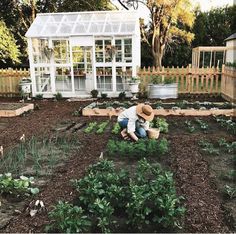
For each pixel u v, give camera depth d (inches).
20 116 424.5
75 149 276.4
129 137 280.5
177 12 865.5
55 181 204.4
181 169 219.0
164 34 937.5
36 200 177.8
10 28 893.8
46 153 266.4
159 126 330.3
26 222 156.8
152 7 901.2
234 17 1004.6
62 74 575.8
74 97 574.9
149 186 175.0
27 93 569.3
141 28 953.5
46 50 560.1
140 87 575.5
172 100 531.8
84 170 220.8
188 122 352.5
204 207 167.5
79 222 147.2
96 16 597.9
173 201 154.1
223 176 207.5
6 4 902.4
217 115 389.4
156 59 954.7
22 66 916.0
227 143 272.1
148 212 152.0
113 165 216.8
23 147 280.7
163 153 247.3
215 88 569.6
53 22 586.6
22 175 218.7
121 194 168.1
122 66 558.6
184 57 1046.4
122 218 161.0
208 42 1050.1
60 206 151.9
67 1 941.8
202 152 256.8
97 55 559.2
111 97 563.8
